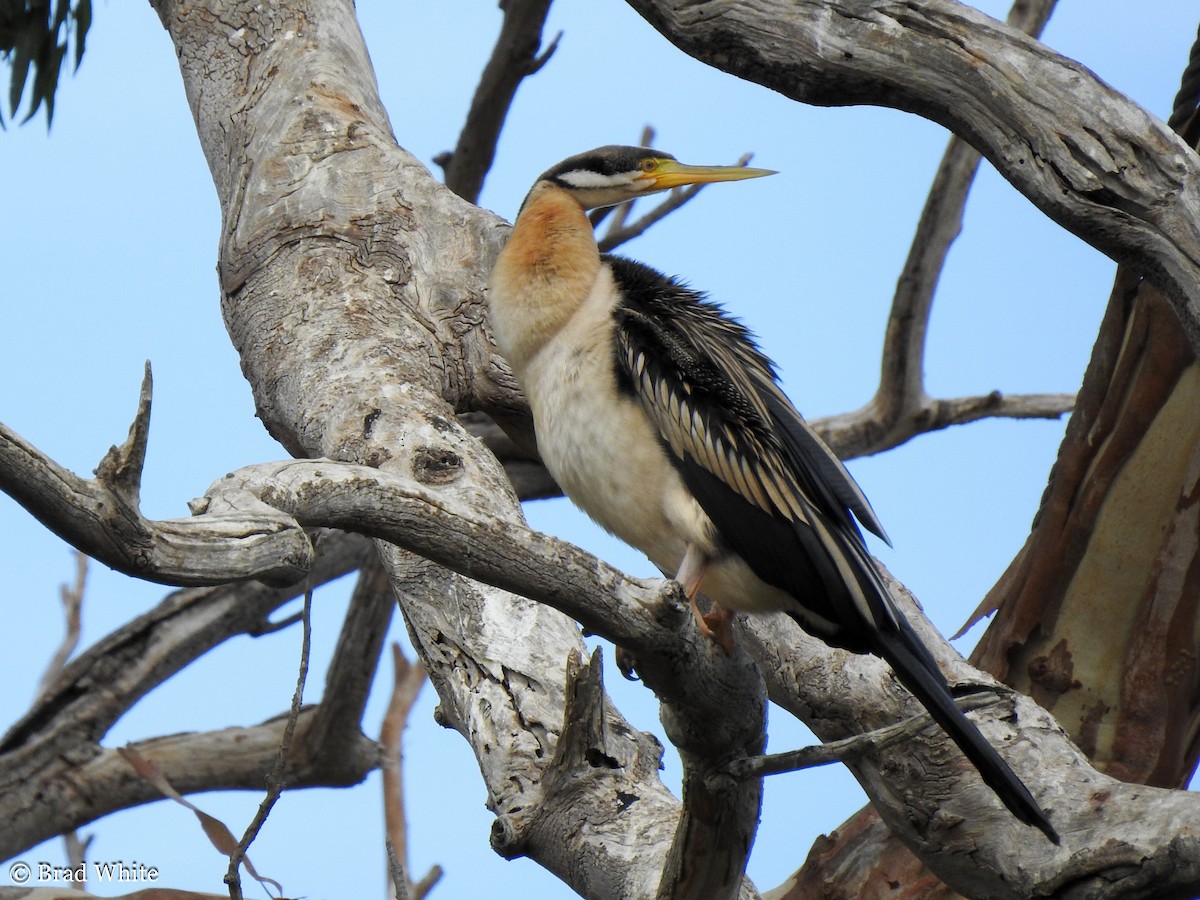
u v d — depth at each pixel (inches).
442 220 558.9
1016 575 529.7
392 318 523.5
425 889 362.3
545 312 339.6
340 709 695.1
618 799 348.8
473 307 532.1
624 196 413.4
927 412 775.1
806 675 439.2
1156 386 506.3
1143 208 351.3
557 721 380.8
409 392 480.7
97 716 685.9
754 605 333.4
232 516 251.4
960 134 383.6
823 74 391.5
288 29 644.7
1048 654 517.3
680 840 295.3
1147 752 505.4
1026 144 364.5
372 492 261.7
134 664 692.1
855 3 385.7
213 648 706.8
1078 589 516.4
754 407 325.4
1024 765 381.7
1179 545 506.3
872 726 421.4
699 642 274.7
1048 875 352.5
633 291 346.6
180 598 697.6
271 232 560.7
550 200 358.6
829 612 316.5
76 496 228.1
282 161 583.2
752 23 398.3
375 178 574.2
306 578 273.7
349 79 625.6
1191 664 507.2
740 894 350.3
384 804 391.5
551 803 351.9
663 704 281.3
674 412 323.3
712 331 343.6
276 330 527.5
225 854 328.5
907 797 395.9
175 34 669.3
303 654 281.9
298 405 492.1
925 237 709.3
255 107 618.8
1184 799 340.2
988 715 402.3
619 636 269.0
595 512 343.6
